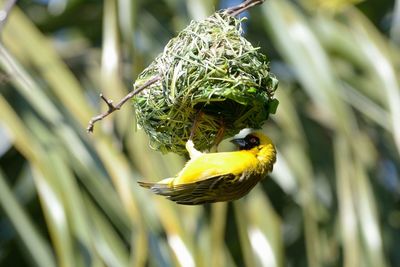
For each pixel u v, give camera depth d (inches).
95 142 433.4
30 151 434.9
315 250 480.7
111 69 452.1
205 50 374.9
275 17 505.7
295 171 506.6
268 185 607.2
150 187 368.5
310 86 479.8
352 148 466.9
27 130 447.8
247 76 374.0
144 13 555.8
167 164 445.7
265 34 589.3
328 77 480.1
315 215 487.8
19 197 572.7
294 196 507.5
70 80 461.7
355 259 451.2
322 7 555.8
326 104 472.1
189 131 385.1
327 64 486.9
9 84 485.1
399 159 567.5
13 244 579.8
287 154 520.4
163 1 559.5
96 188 442.3
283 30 502.3
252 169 373.1
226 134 392.2
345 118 469.1
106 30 459.8
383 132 573.0
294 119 514.3
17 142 435.2
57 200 424.8
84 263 416.8
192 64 373.4
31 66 470.9
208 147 390.3
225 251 479.2
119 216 439.5
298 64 488.7
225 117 383.2
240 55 374.9
